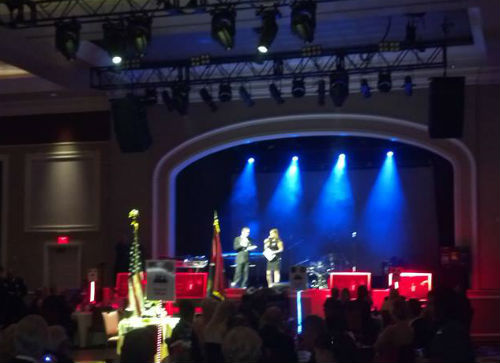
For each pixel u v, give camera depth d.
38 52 14.10
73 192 18.92
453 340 5.62
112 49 11.63
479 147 16.47
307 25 10.84
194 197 20.16
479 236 16.34
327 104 17.28
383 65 16.34
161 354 12.20
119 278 16.31
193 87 17.77
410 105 16.91
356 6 11.96
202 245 20.14
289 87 17.39
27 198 19.20
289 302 15.73
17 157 19.38
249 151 20.42
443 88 14.05
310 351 6.61
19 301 13.38
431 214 19.73
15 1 11.25
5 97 18.64
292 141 20.17
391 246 19.98
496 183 16.38
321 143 20.09
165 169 18.22
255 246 18.53
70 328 12.84
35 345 5.12
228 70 17.14
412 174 19.88
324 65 16.59
